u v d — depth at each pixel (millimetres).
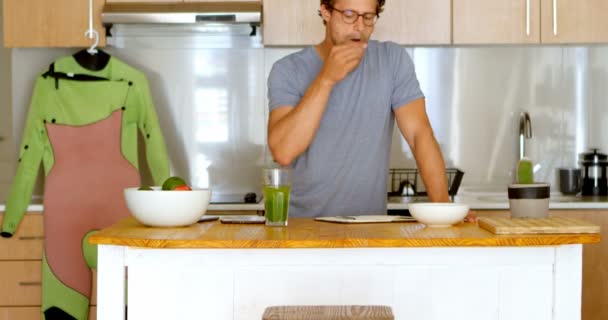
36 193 3824
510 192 1935
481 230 1774
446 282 1688
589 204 3387
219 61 3887
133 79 3580
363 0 2213
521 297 1692
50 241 3428
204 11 3492
